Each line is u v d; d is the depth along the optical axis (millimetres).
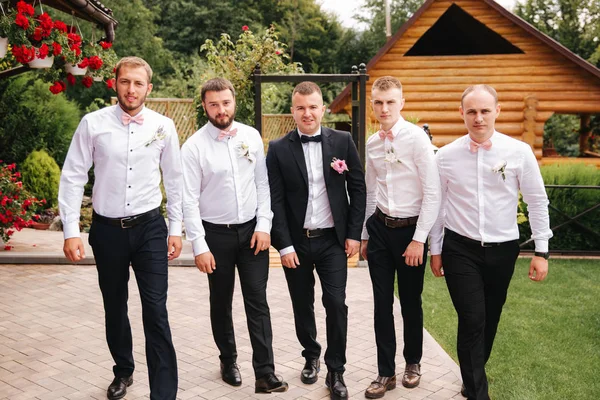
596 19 33031
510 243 3727
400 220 3965
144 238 3707
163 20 33531
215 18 32750
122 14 28547
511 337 5297
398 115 3934
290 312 5887
